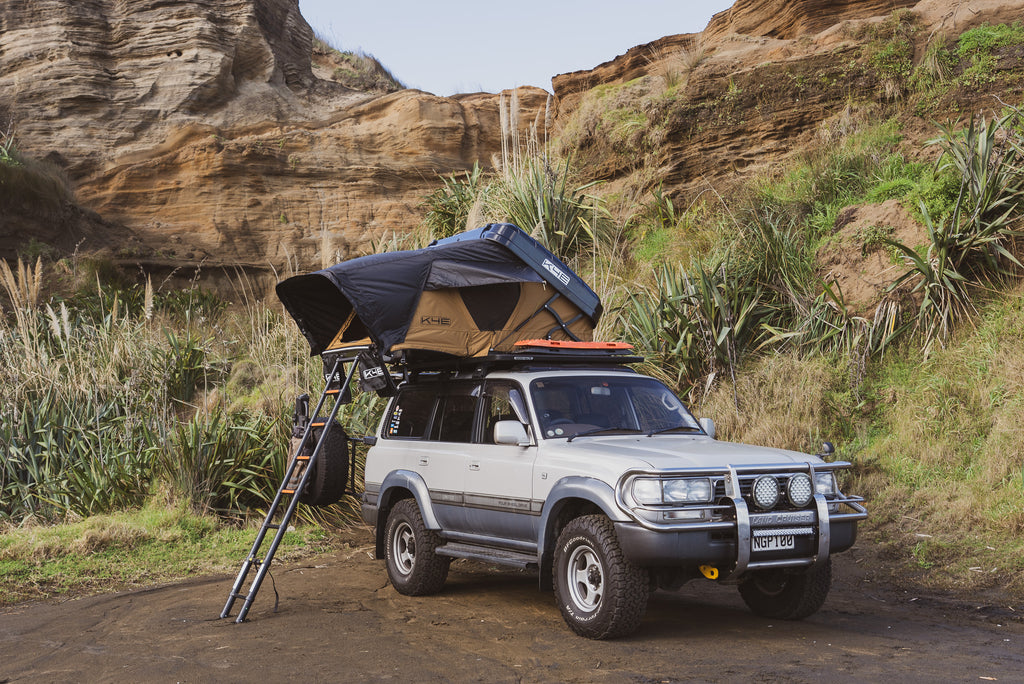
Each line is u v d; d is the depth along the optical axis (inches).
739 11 821.2
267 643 233.3
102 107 1192.8
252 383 557.6
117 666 215.2
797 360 446.3
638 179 705.0
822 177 565.0
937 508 335.9
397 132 1215.6
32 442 456.4
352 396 484.7
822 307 460.4
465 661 209.6
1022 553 289.3
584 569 232.1
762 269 496.4
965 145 465.7
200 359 578.6
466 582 317.4
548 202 616.1
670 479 214.8
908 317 445.4
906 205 482.0
